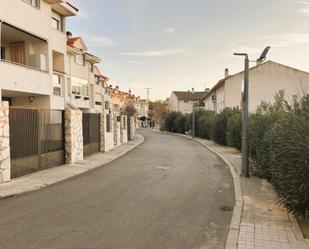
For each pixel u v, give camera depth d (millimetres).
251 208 7512
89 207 7625
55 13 23906
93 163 14953
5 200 8250
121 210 7402
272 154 7262
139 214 7109
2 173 9992
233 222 6477
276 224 6355
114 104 72125
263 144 10383
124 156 18531
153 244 5438
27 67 18359
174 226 6359
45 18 20500
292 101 8555
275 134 7113
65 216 6910
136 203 8023
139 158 17562
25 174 11477
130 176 11836
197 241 5602
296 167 5988
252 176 11719
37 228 6148
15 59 20906
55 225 6324
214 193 9234
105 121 20562
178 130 53781
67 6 23516
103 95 46594
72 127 14758
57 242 5461
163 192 9258
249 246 5258
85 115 17578
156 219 6773
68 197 8594
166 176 11883
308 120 6391
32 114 11828
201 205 7930
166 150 22484
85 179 11203
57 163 13938
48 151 13164
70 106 25062
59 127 14102
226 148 23516
